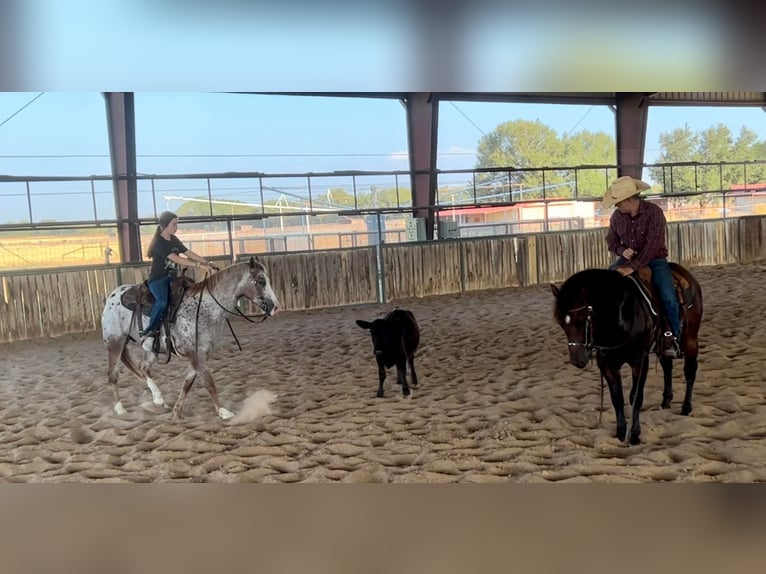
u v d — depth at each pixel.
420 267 13.85
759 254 16.75
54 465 4.30
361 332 9.58
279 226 17.58
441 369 6.73
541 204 19.36
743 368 5.73
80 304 11.22
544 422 4.61
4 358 9.22
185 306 5.30
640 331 3.94
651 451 3.92
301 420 5.15
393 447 4.33
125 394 6.46
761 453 3.71
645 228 4.18
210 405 5.84
